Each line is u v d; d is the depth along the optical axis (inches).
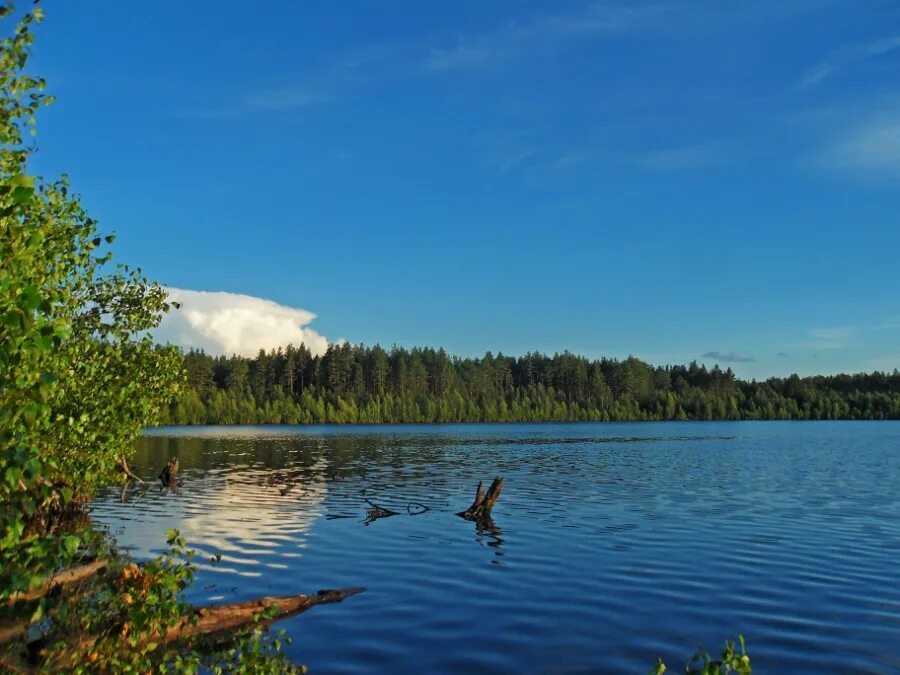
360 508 1376.7
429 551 965.8
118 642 373.4
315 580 811.4
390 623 654.5
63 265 621.6
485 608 702.5
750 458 2664.9
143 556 904.3
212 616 619.8
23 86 499.2
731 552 945.5
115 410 842.2
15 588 267.3
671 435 4707.2
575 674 534.6
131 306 900.0
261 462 2498.8
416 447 3444.9
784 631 628.4
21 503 260.1
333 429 5905.5
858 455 2787.9
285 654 572.7
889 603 709.9
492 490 1278.3
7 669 394.0
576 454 2933.1
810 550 955.3
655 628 639.1
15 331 253.4
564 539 1044.5
